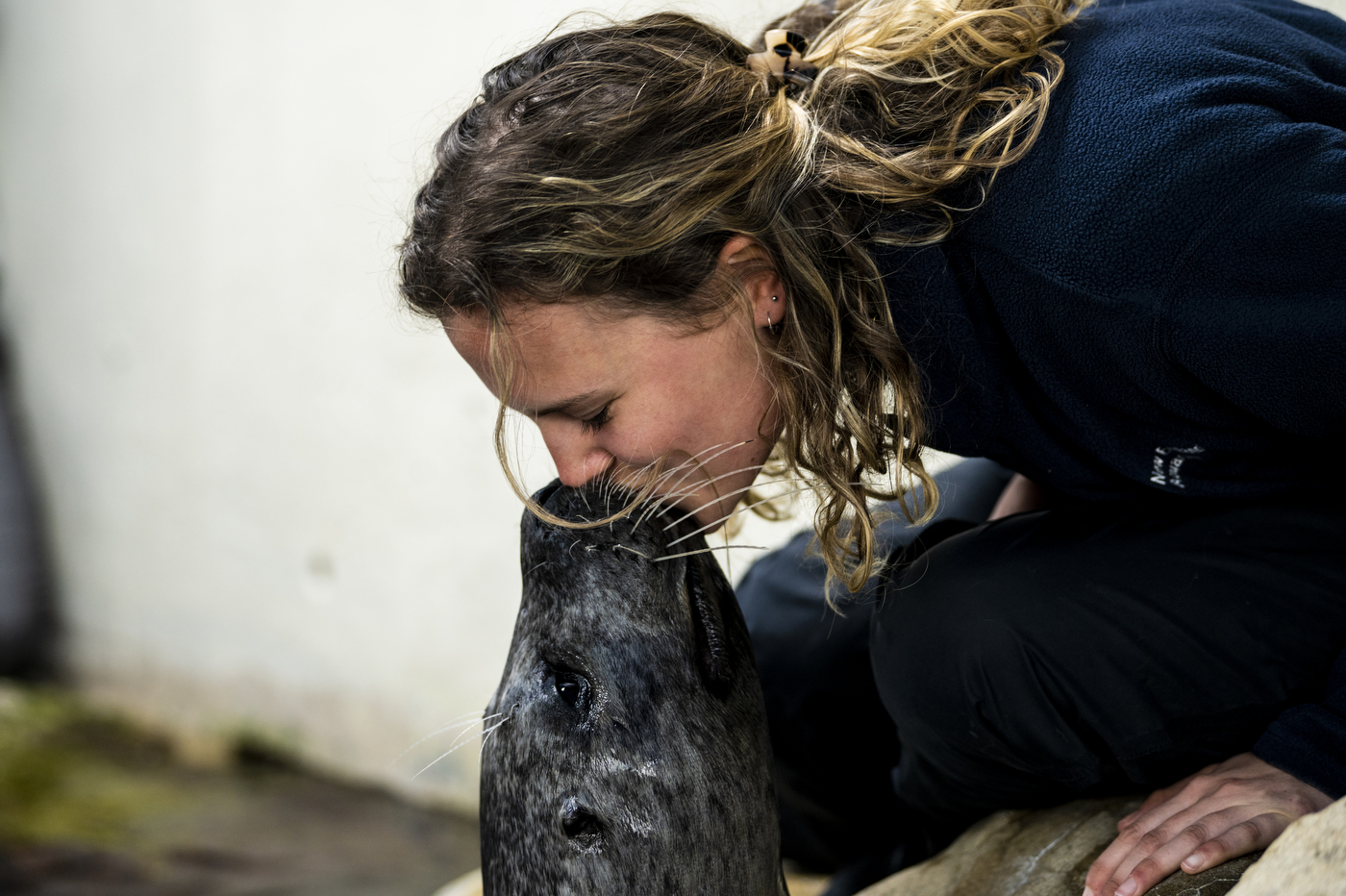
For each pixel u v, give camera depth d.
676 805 1.57
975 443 1.73
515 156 1.46
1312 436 1.55
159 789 5.09
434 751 4.66
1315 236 1.38
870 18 1.68
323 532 5.00
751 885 1.65
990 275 1.56
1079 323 1.51
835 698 2.20
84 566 6.29
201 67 5.17
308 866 4.15
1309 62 1.56
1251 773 1.52
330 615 5.03
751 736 1.67
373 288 4.64
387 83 4.46
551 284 1.42
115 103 5.63
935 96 1.58
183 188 5.37
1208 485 1.66
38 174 6.19
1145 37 1.54
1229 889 1.39
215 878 4.07
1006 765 1.79
